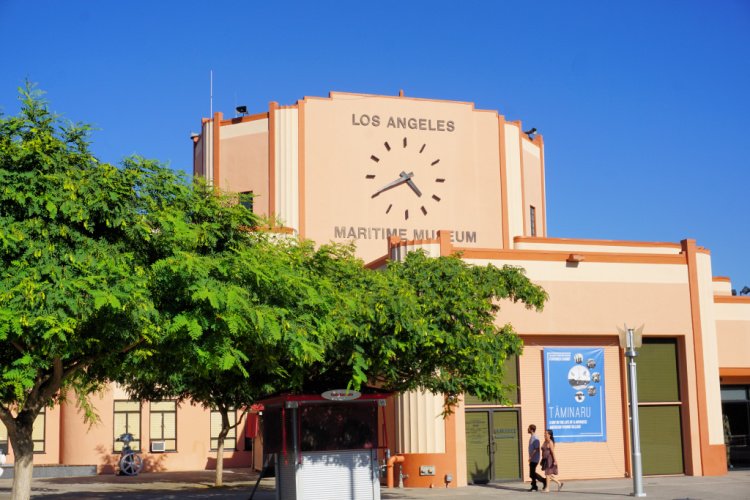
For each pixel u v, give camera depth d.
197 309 15.70
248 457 41.94
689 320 31.12
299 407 20.02
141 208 16.38
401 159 39.22
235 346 16.98
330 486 20.03
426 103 39.88
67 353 15.02
